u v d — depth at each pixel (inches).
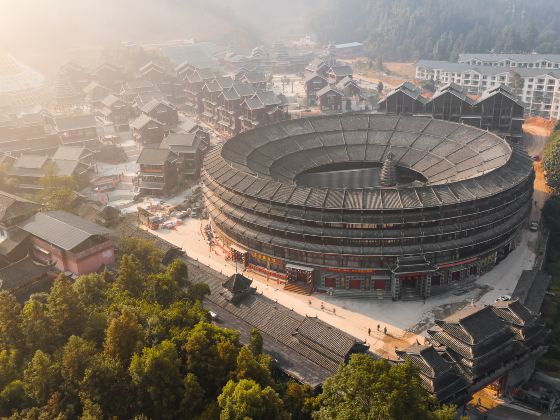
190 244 6043.3
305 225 4995.1
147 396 2970.0
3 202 4948.3
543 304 4643.2
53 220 4793.3
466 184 5142.7
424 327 4475.9
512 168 5639.8
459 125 7411.4
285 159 7175.2
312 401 3056.1
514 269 5339.6
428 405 2817.4
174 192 7534.5
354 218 4847.4
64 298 3452.3
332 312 4712.1
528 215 6058.1
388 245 4837.6
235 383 2923.2
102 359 3078.2
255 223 5206.7
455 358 3489.2
